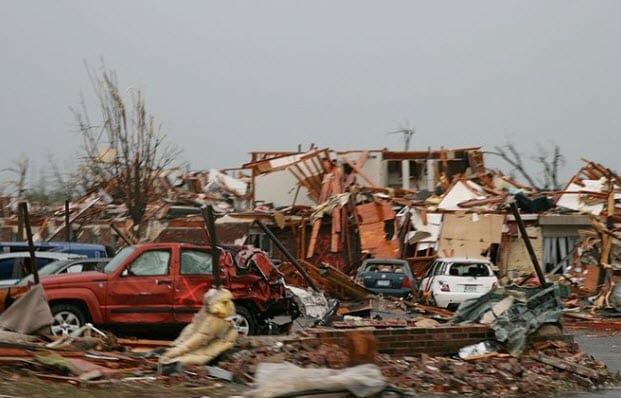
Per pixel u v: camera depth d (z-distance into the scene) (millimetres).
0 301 22375
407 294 39938
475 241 53125
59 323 21734
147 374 16594
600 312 39281
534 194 57031
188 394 15250
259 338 19281
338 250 55625
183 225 55062
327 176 63844
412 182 70688
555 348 20766
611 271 40969
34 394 14258
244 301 23250
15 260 29109
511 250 52969
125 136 55875
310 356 18062
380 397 13820
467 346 20344
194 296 22688
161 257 22859
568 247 52719
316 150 65500
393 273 40312
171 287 22578
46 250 33844
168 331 22688
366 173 69562
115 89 55906
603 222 49656
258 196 67000
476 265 38375
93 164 59344
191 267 22922
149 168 56188
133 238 52844
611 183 51906
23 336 18469
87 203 59312
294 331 23938
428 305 38625
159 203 61375
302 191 66938
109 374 16125
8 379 15227
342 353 18203
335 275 37562
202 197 68250
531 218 52844
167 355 17141
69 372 16047
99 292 22094
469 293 37406
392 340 19688
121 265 22516
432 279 39094
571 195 55656
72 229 57031
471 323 21359
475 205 56188
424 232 54344
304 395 13305
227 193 72312
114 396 14680
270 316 23688
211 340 17562
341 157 68562
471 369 18859
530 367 19391
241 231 56406
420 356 19844
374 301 37344
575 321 36844
